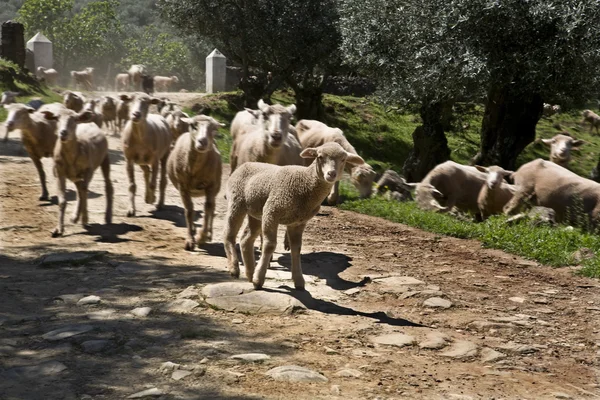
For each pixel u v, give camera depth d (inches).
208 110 1187.9
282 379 186.2
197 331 221.8
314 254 361.1
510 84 776.9
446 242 414.6
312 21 1214.3
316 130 534.6
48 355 198.4
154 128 433.1
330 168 244.7
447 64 761.0
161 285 275.7
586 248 376.2
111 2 2340.1
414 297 287.0
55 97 1085.1
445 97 869.2
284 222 263.6
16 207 422.9
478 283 318.0
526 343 237.3
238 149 413.4
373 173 574.9
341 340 225.5
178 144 350.6
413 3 823.1
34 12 2089.1
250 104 1258.0
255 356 201.0
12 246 337.7
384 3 900.6
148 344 209.5
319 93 1300.4
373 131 1338.6
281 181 259.6
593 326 261.4
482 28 764.6
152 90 1411.2
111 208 403.9
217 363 196.2
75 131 366.3
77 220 392.2
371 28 911.7
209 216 356.5
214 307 249.8
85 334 214.4
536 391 192.9
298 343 218.5
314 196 256.1
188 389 177.0
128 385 178.4
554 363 219.9
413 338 231.6
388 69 916.0
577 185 464.4
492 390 190.9
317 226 451.2
